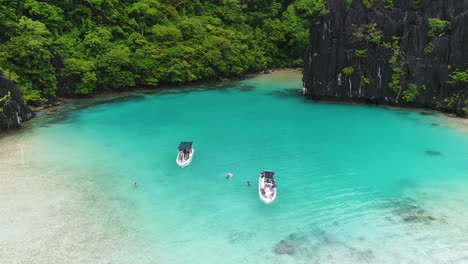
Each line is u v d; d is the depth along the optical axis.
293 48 116.06
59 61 68.88
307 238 27.19
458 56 57.91
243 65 99.31
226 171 39.47
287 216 30.36
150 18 91.12
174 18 97.12
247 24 121.00
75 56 72.19
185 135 51.09
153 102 70.56
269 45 114.12
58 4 75.50
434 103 61.12
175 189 35.06
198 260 24.55
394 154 43.78
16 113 52.16
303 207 31.84
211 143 48.09
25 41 61.75
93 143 46.94
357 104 68.31
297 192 34.69
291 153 44.59
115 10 83.81
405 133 51.19
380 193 34.22
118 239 26.66
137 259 24.50
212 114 62.31
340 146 46.78
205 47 90.88
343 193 34.34
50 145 45.59
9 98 51.25
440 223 28.86
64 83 69.50
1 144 45.47
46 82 65.31
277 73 108.81
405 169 39.53
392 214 30.38
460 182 36.12
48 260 24.11
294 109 65.50
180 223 29.09
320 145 47.28
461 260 24.47
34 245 25.62
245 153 44.69
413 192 34.28
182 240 26.80
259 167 40.53
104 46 76.00
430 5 65.19
